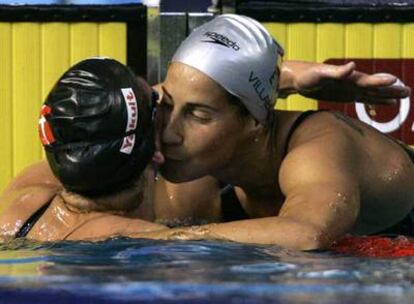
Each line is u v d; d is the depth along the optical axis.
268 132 9.57
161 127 8.80
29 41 14.40
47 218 8.75
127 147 8.34
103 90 8.30
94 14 14.30
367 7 14.20
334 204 8.47
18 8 14.34
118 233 8.43
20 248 8.13
